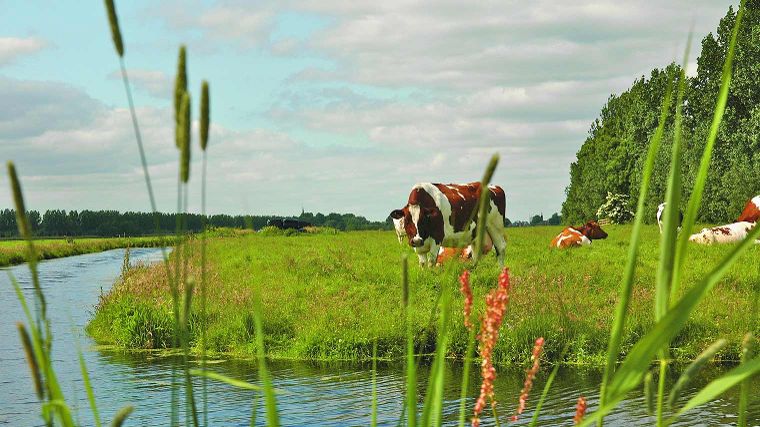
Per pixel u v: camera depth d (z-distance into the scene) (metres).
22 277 29.56
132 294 16.30
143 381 9.63
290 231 58.56
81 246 59.22
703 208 41.00
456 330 11.20
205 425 1.70
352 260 21.58
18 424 7.72
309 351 11.42
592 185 70.94
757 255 18.58
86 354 11.95
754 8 43.53
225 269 20.72
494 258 20.27
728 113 41.59
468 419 7.36
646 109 57.53
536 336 10.70
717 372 9.43
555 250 23.58
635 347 1.39
